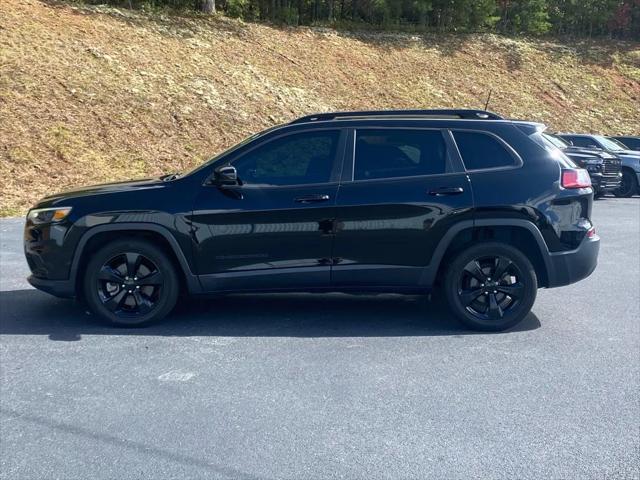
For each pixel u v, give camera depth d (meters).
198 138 18.95
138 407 4.51
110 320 6.16
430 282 6.11
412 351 5.66
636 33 36.31
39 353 5.51
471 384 4.95
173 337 5.95
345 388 4.85
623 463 3.84
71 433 4.15
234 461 3.83
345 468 3.77
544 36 35.12
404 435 4.15
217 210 5.99
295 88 23.58
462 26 32.81
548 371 5.23
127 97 19.33
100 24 22.70
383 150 6.18
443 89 27.33
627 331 6.29
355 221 6.01
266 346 5.74
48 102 17.81
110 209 6.01
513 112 27.28
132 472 3.71
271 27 27.59
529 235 6.11
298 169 6.14
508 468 3.78
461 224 6.00
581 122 28.19
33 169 15.38
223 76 22.47
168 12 25.61
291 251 6.04
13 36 19.91
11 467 3.76
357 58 27.34
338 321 6.51
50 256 6.07
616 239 11.49
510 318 6.16
